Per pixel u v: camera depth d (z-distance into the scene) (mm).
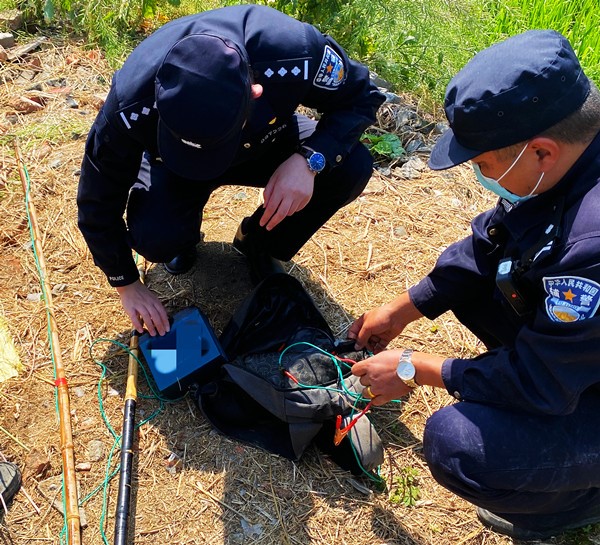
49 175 3533
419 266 3285
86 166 2273
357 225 3473
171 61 1916
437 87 4438
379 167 3896
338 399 2363
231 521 2293
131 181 2355
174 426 2541
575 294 1729
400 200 3650
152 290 3043
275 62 2205
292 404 2348
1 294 2957
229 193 3600
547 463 1969
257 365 2516
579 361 1793
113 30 4473
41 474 2363
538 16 5383
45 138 3738
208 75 1885
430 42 4492
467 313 2535
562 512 2225
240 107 1925
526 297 1956
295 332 2646
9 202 3371
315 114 4125
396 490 2420
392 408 2684
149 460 2436
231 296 3053
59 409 2504
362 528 2311
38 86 4129
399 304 2529
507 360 1920
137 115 2119
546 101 1724
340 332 2932
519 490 2037
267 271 3014
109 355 2754
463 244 2434
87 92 4141
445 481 2107
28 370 2674
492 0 5348
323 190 2746
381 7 4387
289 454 2465
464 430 2016
